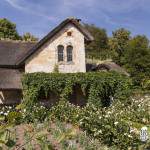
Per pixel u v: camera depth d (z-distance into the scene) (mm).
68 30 34344
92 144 16328
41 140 3762
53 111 23547
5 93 32781
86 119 19484
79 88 33594
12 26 72812
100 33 80812
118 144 16500
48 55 33781
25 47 36250
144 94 43031
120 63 59750
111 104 30656
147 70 54281
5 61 34000
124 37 69812
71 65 34219
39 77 31234
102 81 32281
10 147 3494
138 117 24938
